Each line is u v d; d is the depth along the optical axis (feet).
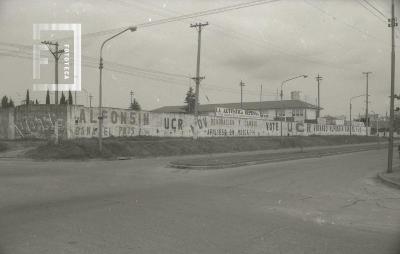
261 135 207.00
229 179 58.65
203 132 169.99
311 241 24.75
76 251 21.95
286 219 31.27
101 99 105.19
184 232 26.32
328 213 34.53
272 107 322.55
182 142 132.67
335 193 46.96
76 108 125.80
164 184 52.01
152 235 25.39
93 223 28.48
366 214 34.47
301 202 39.91
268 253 22.11
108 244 23.31
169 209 34.19
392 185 55.31
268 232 26.78
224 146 144.77
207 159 92.22
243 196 42.70
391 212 35.60
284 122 224.33
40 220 29.25
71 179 55.47
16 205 35.01
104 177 59.06
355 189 50.85
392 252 22.75
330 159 106.32
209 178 59.77
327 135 262.26
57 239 24.23
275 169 75.10
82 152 102.99
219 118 179.52
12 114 133.49
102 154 104.63
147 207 34.91
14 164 82.79
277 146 172.14
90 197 39.86
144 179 57.47
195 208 34.94
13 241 23.79
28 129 130.11
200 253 21.89
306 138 210.38
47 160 96.02
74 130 124.98
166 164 84.58
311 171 72.13
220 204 37.32
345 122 313.12
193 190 46.57
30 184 49.14
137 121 143.02
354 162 96.17
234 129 188.03
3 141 121.19
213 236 25.45
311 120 284.61
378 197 44.83
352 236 26.30
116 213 32.09
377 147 180.86
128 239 24.40
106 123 132.98
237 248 22.90
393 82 74.43
